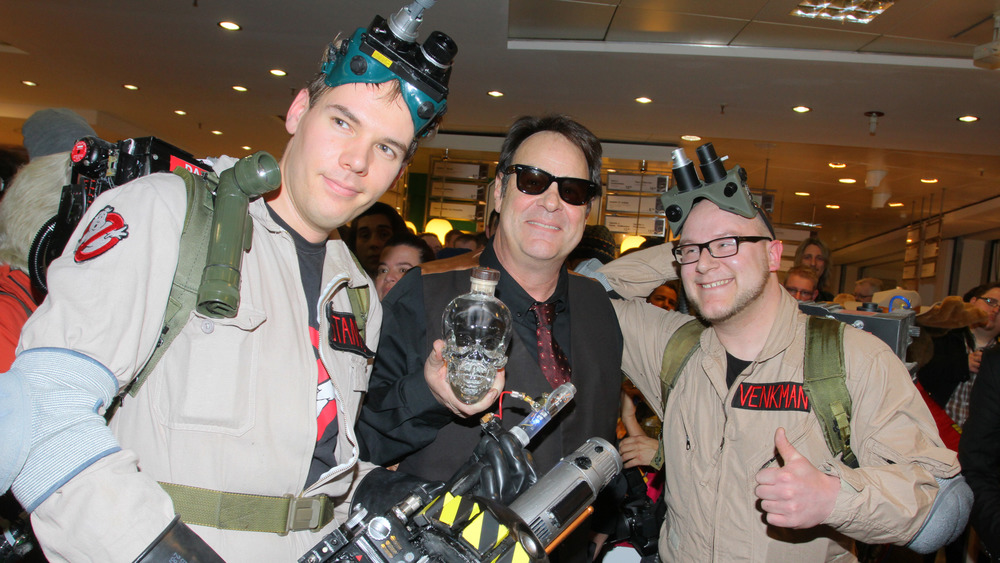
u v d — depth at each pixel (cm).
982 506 244
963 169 927
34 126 205
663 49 561
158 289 109
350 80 121
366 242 418
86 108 922
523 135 188
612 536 229
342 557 107
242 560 116
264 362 121
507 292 180
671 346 191
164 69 711
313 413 126
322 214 126
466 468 118
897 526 145
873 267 2116
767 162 994
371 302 156
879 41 530
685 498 179
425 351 173
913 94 611
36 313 102
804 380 166
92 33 616
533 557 98
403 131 126
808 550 164
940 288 1473
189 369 114
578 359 185
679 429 184
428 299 178
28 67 752
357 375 145
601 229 311
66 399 94
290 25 555
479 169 981
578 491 120
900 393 160
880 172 966
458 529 106
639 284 223
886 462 158
